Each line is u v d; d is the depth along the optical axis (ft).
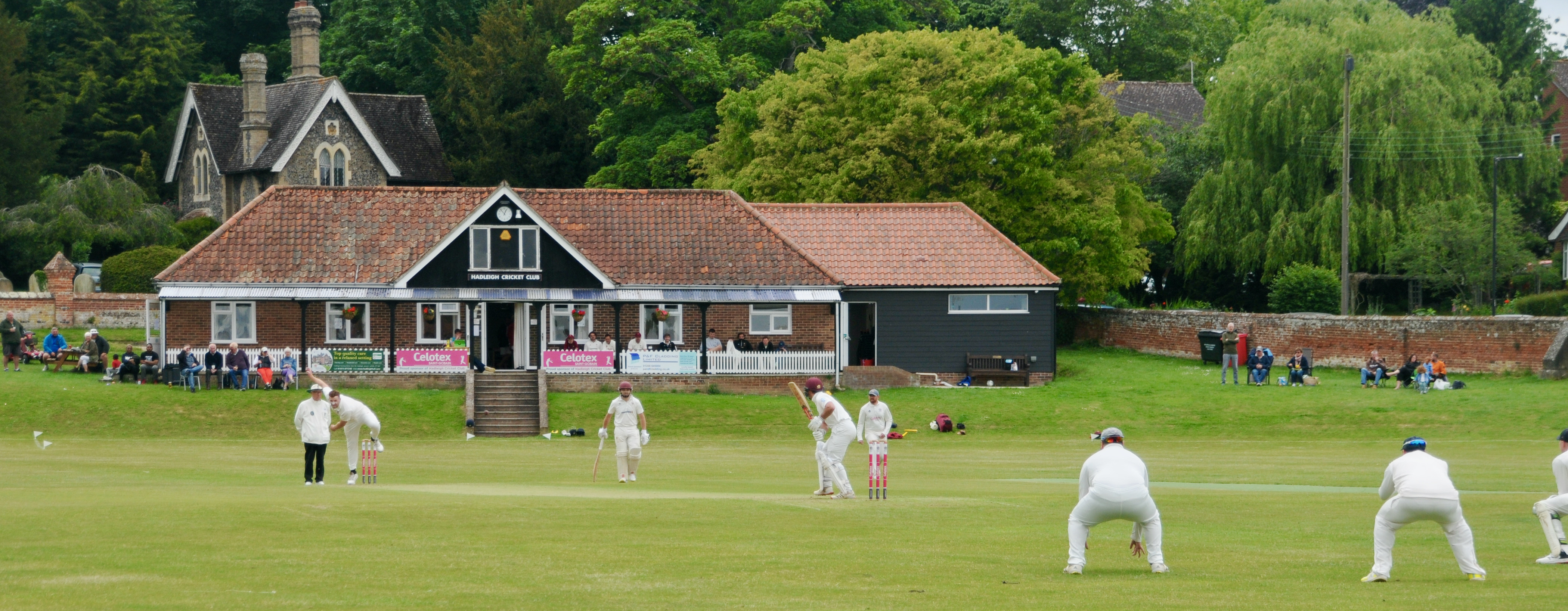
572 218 200.95
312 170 269.23
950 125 221.05
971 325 203.41
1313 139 242.58
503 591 50.75
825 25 290.76
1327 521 74.43
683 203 205.46
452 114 293.43
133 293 231.50
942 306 203.10
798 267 196.44
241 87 291.79
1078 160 236.84
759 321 202.08
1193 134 287.69
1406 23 246.68
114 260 235.61
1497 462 120.26
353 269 189.78
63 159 305.12
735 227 202.39
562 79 290.15
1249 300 278.26
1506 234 235.61
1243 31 409.90
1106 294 236.02
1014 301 203.72
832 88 234.99
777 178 228.84
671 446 144.05
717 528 67.67
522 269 190.80
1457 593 51.44
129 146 307.99
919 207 214.90
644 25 276.41
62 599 47.78
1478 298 242.99
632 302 189.37
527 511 72.18
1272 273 248.73
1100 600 49.73
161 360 180.65
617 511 73.15
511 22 294.46
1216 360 215.10
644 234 199.93
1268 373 189.26
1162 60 361.92
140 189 255.50
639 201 205.05
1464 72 244.63
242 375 173.37
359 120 273.75
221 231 192.24
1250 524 73.46
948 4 304.71
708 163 250.37
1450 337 195.31
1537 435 150.00
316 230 194.80
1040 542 64.59
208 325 191.11
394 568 55.21
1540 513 60.75
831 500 81.66
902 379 191.62
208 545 60.03
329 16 362.94
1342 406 168.14
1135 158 247.29
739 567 56.34
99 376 179.32
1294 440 154.51
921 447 143.33
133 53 313.12
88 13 310.24
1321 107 241.35
